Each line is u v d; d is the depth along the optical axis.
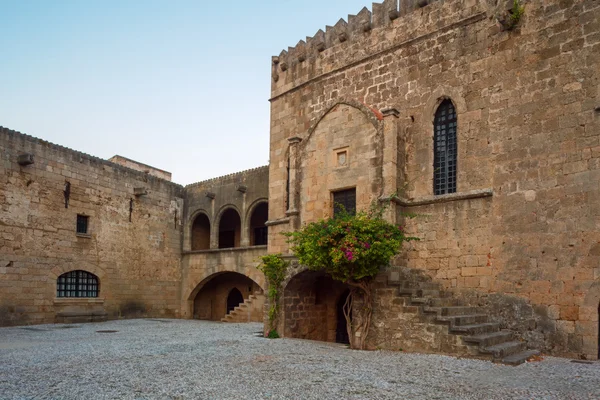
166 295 34.50
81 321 28.39
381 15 21.14
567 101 15.36
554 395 9.22
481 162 17.16
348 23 22.47
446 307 15.02
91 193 29.97
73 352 15.16
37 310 26.53
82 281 29.44
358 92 21.55
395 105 20.03
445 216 17.75
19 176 26.09
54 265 27.53
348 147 19.14
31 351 15.41
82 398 9.02
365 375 11.20
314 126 20.36
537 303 15.21
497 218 16.47
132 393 9.40
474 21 18.03
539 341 14.96
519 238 15.88
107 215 30.88
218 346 16.67
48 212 27.42
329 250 15.91
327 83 22.97
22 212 26.11
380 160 18.12
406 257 18.44
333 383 10.33
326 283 21.80
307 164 20.39
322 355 14.45
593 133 14.73
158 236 34.34
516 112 16.47
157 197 34.59
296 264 19.75
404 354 14.48
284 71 25.31
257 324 27.52
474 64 17.81
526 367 12.28
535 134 15.94
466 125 17.69
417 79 19.47
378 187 18.03
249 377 10.95
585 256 14.45
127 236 32.09
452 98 18.27
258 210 36.09
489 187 16.81
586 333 14.12
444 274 17.48
